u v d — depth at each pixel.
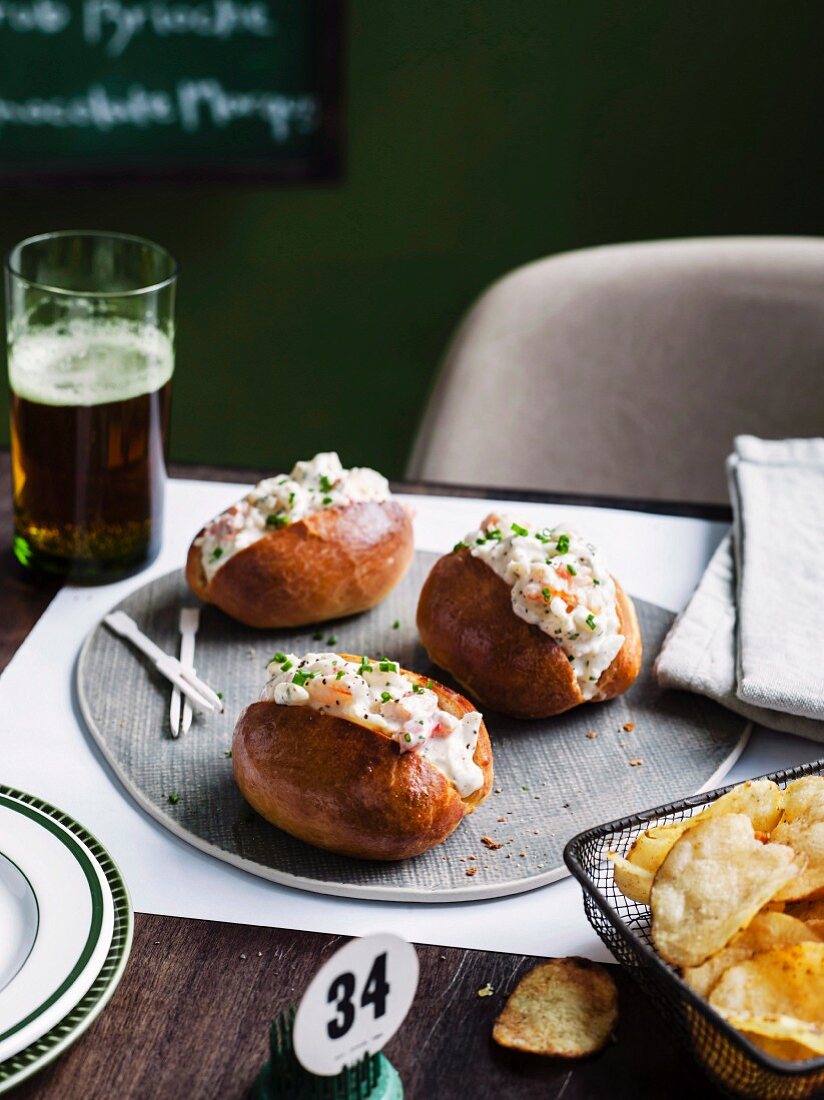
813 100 1.39
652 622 0.70
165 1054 0.48
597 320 0.99
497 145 1.43
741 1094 0.46
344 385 1.57
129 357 0.68
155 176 1.40
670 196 1.45
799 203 1.45
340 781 0.54
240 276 1.50
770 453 0.80
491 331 0.96
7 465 0.81
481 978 0.52
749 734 0.64
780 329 1.00
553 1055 0.49
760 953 0.47
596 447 1.00
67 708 0.63
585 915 0.53
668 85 1.39
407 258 1.50
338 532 0.67
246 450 1.61
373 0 1.34
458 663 0.63
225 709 0.63
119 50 1.33
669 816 0.55
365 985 0.46
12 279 0.67
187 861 0.56
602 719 0.64
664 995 0.48
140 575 0.73
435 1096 0.48
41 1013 0.47
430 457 0.93
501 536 0.65
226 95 1.37
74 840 0.53
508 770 0.61
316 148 1.40
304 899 0.54
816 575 0.70
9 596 0.70
